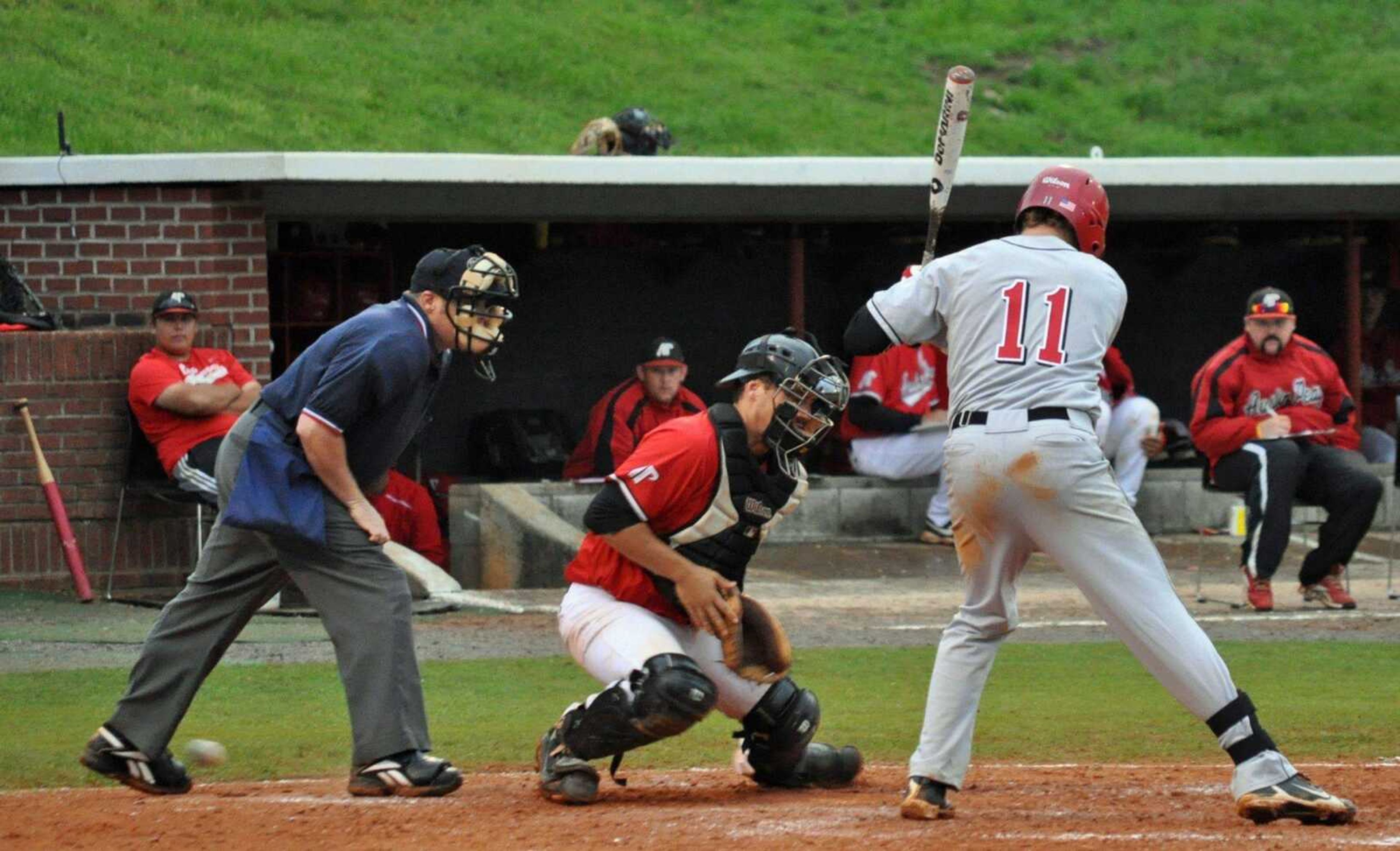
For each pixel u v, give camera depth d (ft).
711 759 73.20
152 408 123.95
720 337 192.54
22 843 51.62
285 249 168.96
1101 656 101.60
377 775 60.18
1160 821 54.13
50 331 131.44
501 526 145.07
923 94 312.91
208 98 237.66
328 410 59.00
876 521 163.94
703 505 57.93
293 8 287.89
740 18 337.11
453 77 276.00
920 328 56.49
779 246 192.85
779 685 62.80
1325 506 123.54
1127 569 53.31
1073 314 54.24
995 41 341.21
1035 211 56.70
